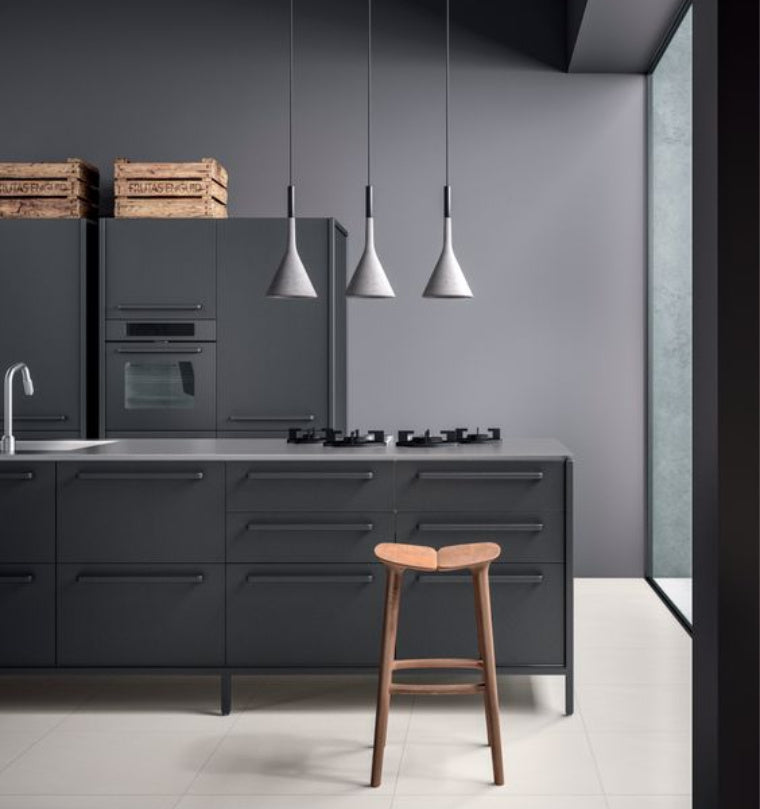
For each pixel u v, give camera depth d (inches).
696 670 93.0
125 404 196.7
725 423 85.9
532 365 221.6
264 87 223.5
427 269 222.1
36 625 138.9
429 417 222.7
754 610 85.6
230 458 137.9
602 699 143.3
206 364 196.4
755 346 85.5
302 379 196.4
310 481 137.7
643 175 220.1
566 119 220.4
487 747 125.0
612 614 191.5
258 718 136.8
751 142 85.5
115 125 224.2
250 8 223.1
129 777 116.2
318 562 137.9
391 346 222.5
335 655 137.6
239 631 138.0
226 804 108.4
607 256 220.4
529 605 136.6
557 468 136.6
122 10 224.1
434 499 137.1
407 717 136.6
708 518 89.0
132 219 196.2
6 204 198.8
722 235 86.0
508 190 221.0
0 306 196.4
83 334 196.4
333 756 122.5
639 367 220.4
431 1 221.3
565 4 219.9
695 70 94.0
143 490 138.4
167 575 138.3
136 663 138.6
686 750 123.6
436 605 136.6
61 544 138.6
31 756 123.3
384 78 221.6
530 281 221.1
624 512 221.1
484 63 221.1
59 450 164.9
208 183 197.8
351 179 222.7
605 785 113.0
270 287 156.2
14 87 225.0
